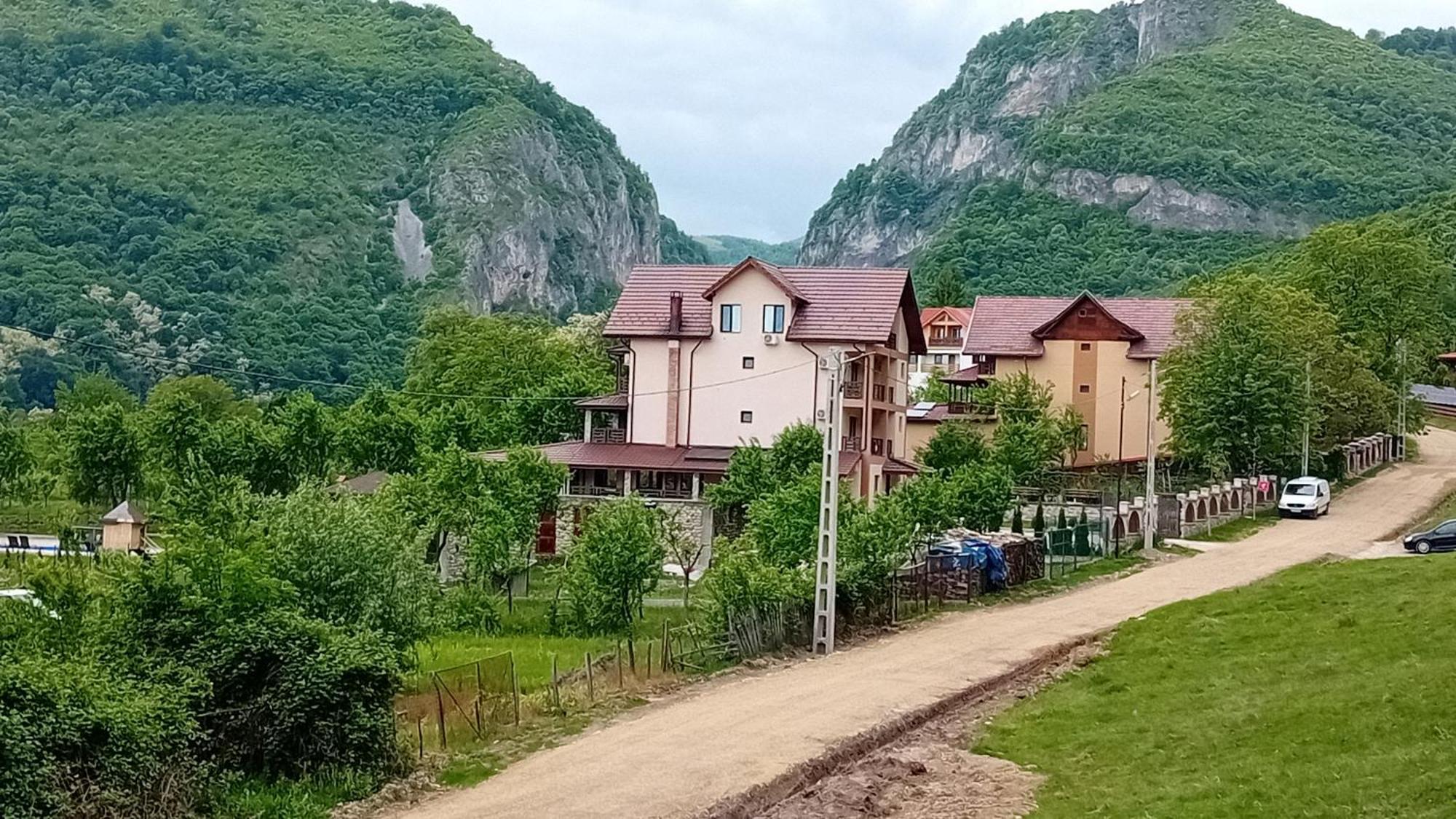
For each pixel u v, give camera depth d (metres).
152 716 23.12
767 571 42.78
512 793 25.55
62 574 29.75
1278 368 79.31
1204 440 79.38
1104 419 93.38
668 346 72.75
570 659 40.75
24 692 21.58
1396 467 95.50
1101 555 62.12
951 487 57.56
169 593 26.55
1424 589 41.09
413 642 33.25
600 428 76.50
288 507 32.56
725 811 24.81
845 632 44.91
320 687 25.73
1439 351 141.50
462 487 55.06
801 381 71.19
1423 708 27.50
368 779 25.64
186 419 78.12
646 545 49.44
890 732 31.69
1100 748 29.59
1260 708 30.52
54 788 21.03
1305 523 71.56
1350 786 23.48
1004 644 42.66
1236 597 44.91
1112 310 98.06
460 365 104.38
